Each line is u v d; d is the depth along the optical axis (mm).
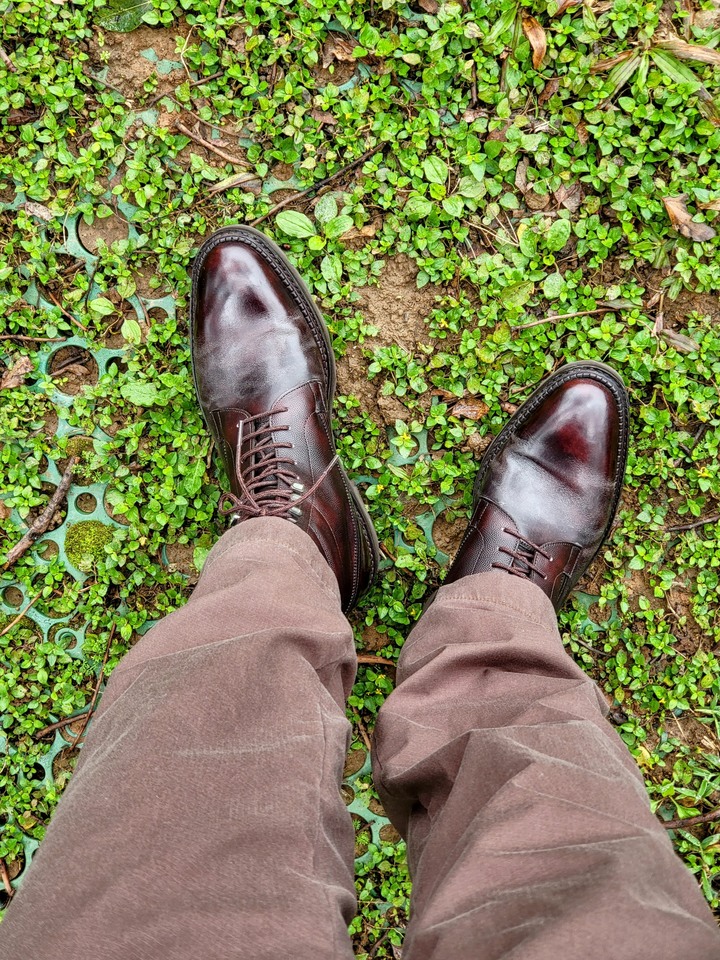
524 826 833
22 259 1631
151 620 1665
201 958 769
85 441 1654
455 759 1031
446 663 1209
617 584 1654
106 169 1613
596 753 932
